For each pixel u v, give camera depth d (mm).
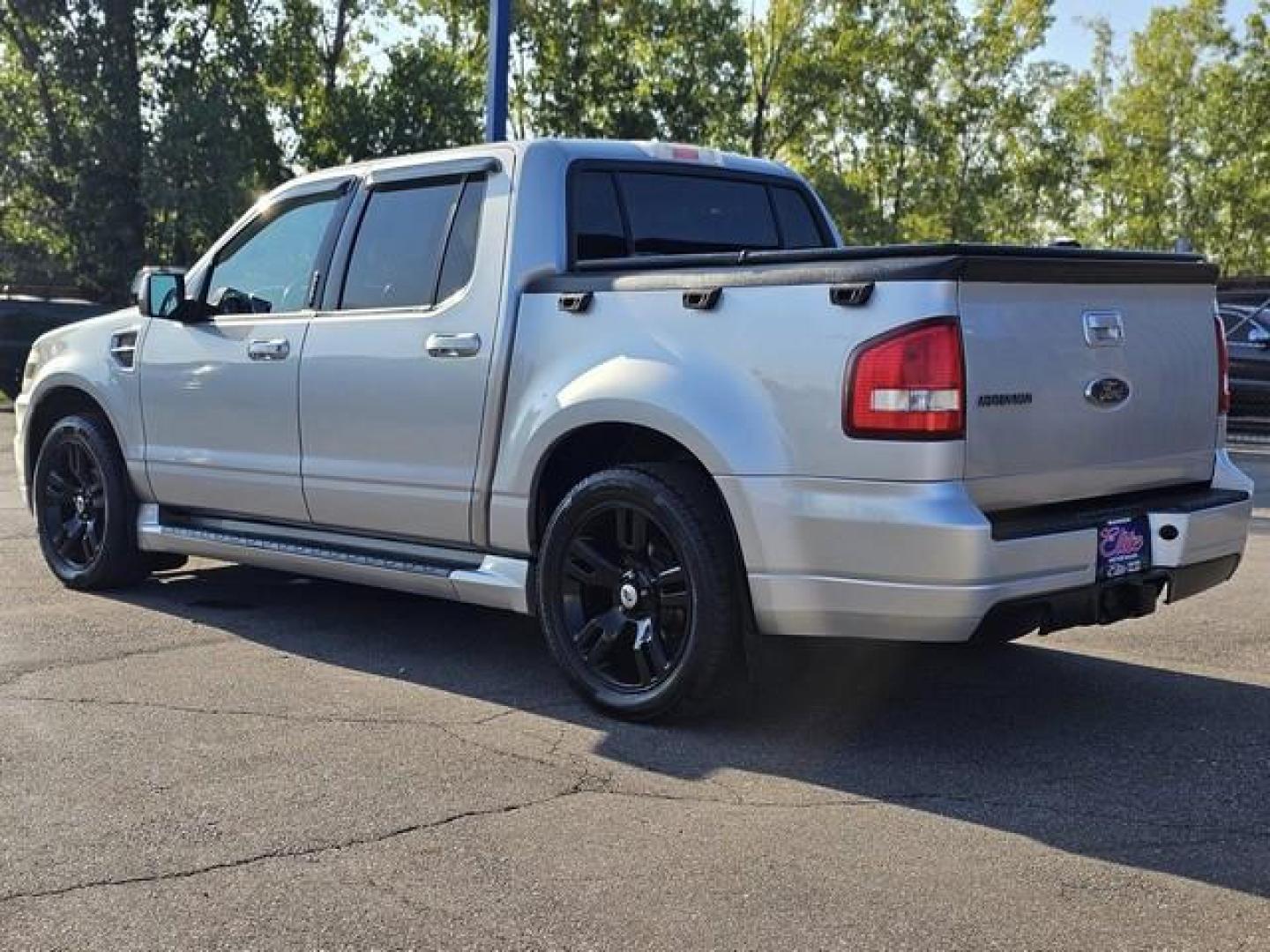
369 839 3740
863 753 4512
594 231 5379
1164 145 43875
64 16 23062
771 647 5645
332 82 26734
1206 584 4844
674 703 4648
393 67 24969
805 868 3562
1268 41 39031
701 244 5758
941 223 40188
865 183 39844
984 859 3629
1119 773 4320
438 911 3307
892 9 37594
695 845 3713
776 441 4309
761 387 4352
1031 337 4270
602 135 28641
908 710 4996
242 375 6047
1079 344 4422
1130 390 4605
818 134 37188
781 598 4352
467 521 5250
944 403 4043
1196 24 43312
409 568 5469
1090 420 4469
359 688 5242
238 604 6707
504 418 5086
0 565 7633
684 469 4656
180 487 6449
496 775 4262
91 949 3107
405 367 5383
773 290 4344
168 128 22953
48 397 7148
